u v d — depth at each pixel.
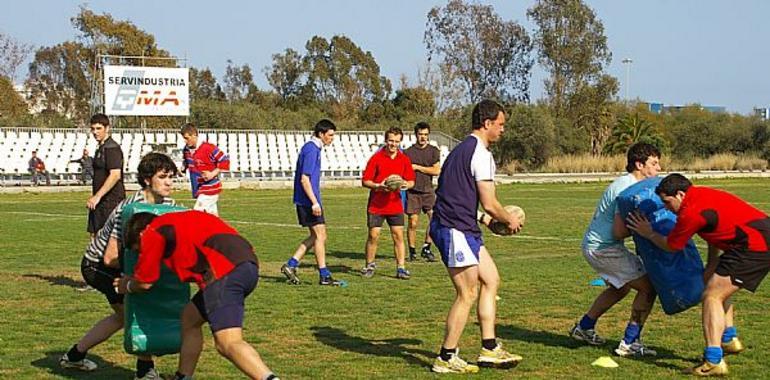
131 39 66.69
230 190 37.28
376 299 10.41
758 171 55.38
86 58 67.88
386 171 12.13
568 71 71.00
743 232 6.73
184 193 33.75
